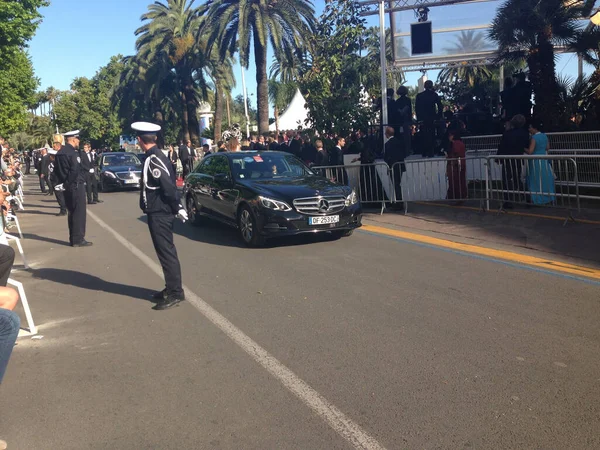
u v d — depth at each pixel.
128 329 5.51
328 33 18.66
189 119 38.34
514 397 3.84
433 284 6.54
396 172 11.55
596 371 4.18
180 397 4.05
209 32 26.39
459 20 16.83
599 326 5.04
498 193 10.85
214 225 11.66
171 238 6.17
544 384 4.00
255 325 5.45
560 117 14.45
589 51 15.66
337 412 3.74
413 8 16.50
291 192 8.74
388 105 16.95
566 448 3.24
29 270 8.23
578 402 3.74
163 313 5.95
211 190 10.36
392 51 17.72
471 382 4.08
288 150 17.92
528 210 10.73
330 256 8.17
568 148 12.84
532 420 3.54
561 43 15.38
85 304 6.41
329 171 12.40
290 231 8.54
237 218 9.36
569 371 4.19
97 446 3.45
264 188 8.95
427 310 5.65
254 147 20.52
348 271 7.28
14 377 4.47
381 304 5.89
